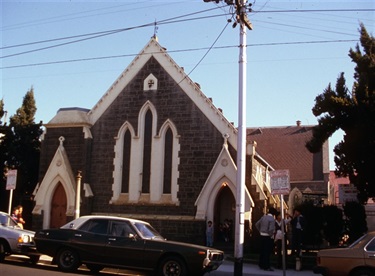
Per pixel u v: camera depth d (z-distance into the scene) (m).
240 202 16.69
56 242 16.52
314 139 22.98
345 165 22.50
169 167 27.95
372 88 21.20
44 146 30.38
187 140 27.59
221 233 27.61
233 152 26.61
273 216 20.62
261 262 19.28
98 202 28.77
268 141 48.19
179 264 15.24
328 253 14.62
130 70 29.66
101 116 29.77
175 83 28.41
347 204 22.80
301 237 19.98
